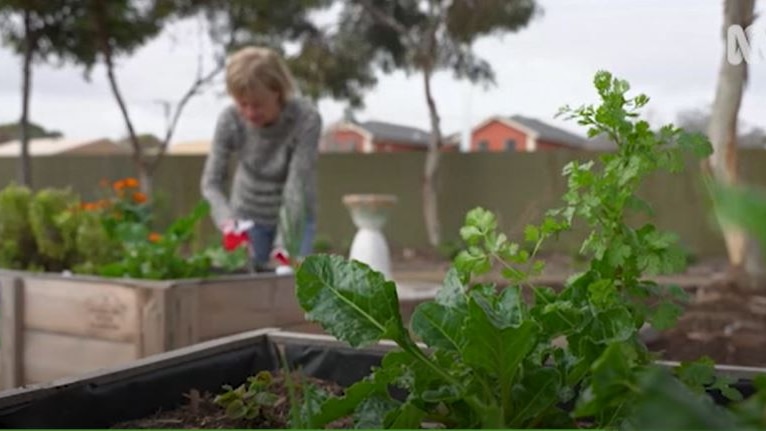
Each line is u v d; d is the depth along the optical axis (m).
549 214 0.89
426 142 22.97
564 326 0.81
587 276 0.86
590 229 0.97
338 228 12.39
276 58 3.21
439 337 0.80
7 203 2.93
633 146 0.83
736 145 5.02
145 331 2.05
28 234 2.94
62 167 13.26
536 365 0.79
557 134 21.70
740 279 5.20
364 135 22.89
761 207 0.32
